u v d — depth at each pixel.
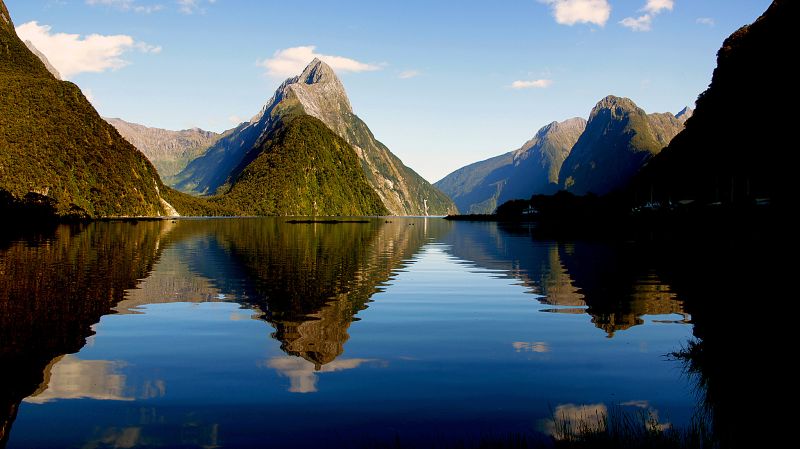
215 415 12.62
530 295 29.69
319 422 12.23
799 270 34.00
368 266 44.28
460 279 36.41
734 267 38.59
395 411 12.84
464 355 17.58
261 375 15.46
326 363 16.69
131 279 34.50
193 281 34.09
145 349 18.12
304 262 46.97
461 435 11.52
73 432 11.70
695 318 22.73
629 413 12.53
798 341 17.08
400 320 22.97
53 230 92.81
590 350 18.06
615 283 33.47
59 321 22.05
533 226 147.00
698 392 13.78
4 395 13.84
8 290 29.47
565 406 13.07
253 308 25.44
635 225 114.25
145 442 11.21
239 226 132.00
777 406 12.21
